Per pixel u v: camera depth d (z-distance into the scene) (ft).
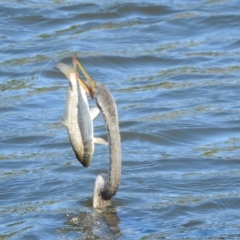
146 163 49.08
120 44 74.64
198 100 61.93
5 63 70.44
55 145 53.21
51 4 84.02
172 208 41.65
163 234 38.50
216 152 51.21
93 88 37.58
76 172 47.80
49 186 45.70
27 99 62.64
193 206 42.01
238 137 54.29
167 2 84.23
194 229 39.09
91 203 42.55
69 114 37.42
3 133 55.88
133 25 79.36
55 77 67.36
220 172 47.52
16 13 81.41
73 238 38.50
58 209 41.96
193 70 68.49
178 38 76.43
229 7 82.17
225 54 71.87
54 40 75.77
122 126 56.49
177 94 63.21
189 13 81.20
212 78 66.44
